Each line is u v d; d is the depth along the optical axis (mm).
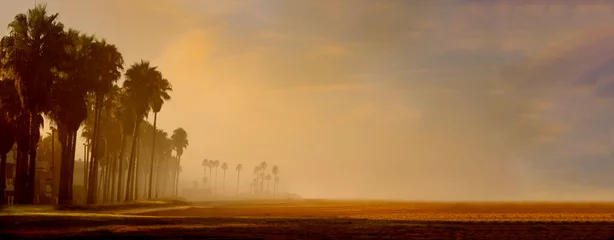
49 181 103438
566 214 74250
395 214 73938
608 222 50375
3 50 59812
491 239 31969
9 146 63656
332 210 94188
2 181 63531
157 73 98562
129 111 97062
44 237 31500
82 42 71125
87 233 34406
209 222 46781
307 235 34656
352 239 31922
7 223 40562
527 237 33312
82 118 68000
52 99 65125
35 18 60344
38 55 59719
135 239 30969
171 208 96062
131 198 103688
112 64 75938
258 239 31578
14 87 61969
